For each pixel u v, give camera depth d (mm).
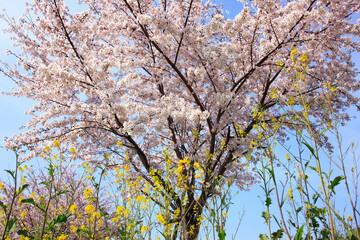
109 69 6066
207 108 7547
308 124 2148
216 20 5586
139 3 6348
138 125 5500
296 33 6238
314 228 2240
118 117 6535
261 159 2209
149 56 6883
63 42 6031
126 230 2881
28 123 6738
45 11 6215
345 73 6980
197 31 5660
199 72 5652
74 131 6758
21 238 2404
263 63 6824
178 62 7059
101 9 7113
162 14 5594
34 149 6668
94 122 6672
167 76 7594
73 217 4555
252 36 6605
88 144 7195
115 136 6965
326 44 6445
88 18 6145
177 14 6453
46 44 6918
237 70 7332
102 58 7066
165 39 6168
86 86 6203
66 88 6344
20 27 6984
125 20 6496
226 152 7082
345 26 6566
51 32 5996
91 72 5809
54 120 6750
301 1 6082
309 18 5781
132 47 6621
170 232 2814
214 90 6996
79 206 6195
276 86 7297
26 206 5082
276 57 6414
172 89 7578
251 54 6523
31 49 6984
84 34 5953
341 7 6551
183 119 6215
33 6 6676
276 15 6555
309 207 2139
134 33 6676
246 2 6758
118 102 6453
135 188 3438
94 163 7211
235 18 5789
